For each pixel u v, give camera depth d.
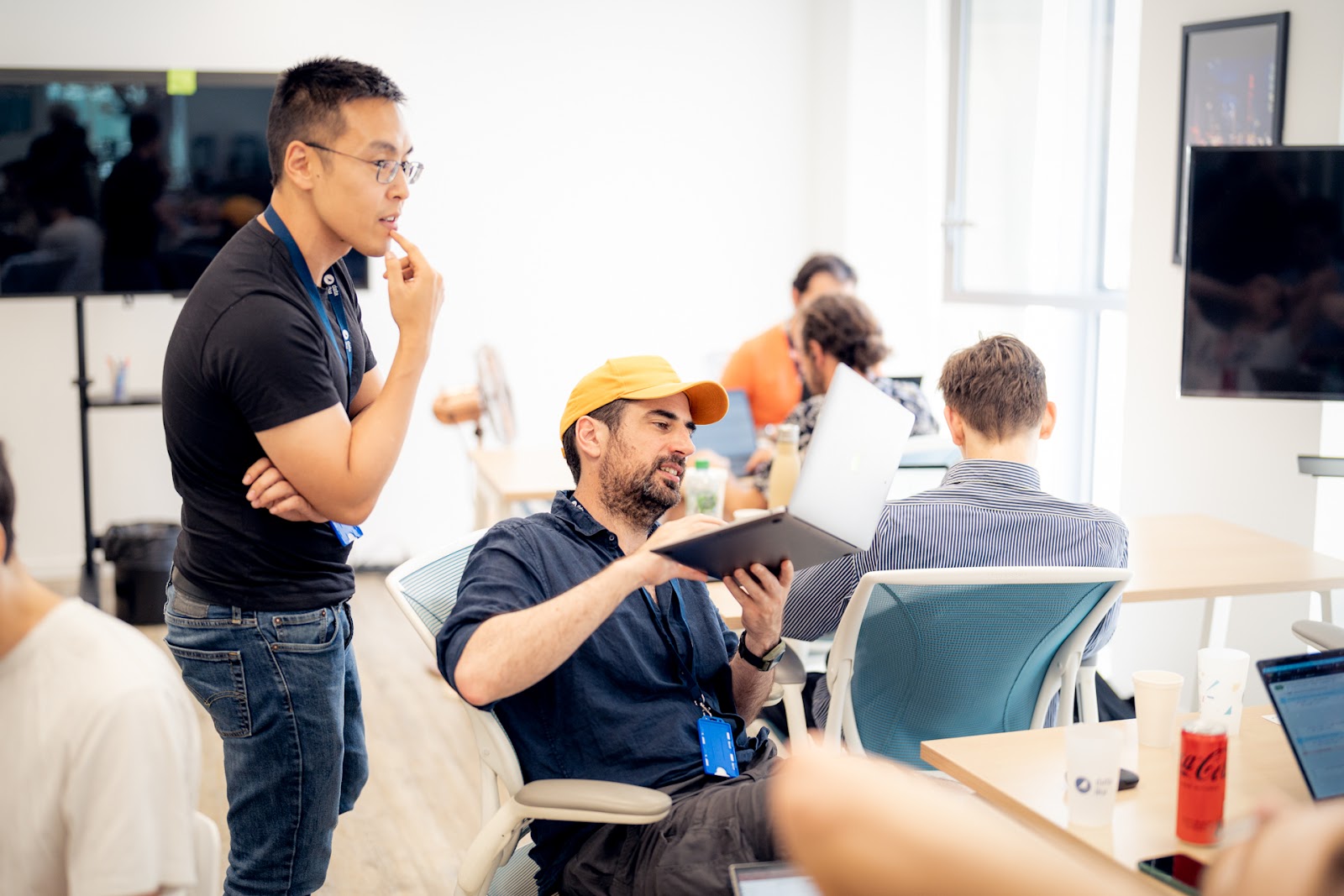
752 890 1.37
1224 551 2.71
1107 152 4.36
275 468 1.77
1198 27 3.33
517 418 5.70
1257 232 2.85
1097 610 1.95
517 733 1.72
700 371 5.93
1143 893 0.49
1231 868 0.59
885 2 5.54
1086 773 1.33
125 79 4.66
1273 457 3.24
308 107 1.75
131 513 5.31
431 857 2.85
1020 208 4.61
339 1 5.25
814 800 0.51
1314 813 0.58
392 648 4.46
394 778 3.31
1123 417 3.71
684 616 1.88
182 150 4.75
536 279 5.65
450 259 5.53
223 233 4.82
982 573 1.82
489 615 1.65
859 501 1.63
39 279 4.69
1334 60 3.00
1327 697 1.40
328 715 1.88
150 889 1.11
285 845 1.89
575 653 1.74
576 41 5.57
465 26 5.42
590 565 1.82
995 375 2.03
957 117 4.79
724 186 5.84
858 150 5.61
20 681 1.13
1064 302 4.37
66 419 5.19
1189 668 3.52
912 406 3.27
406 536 5.61
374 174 1.78
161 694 1.14
